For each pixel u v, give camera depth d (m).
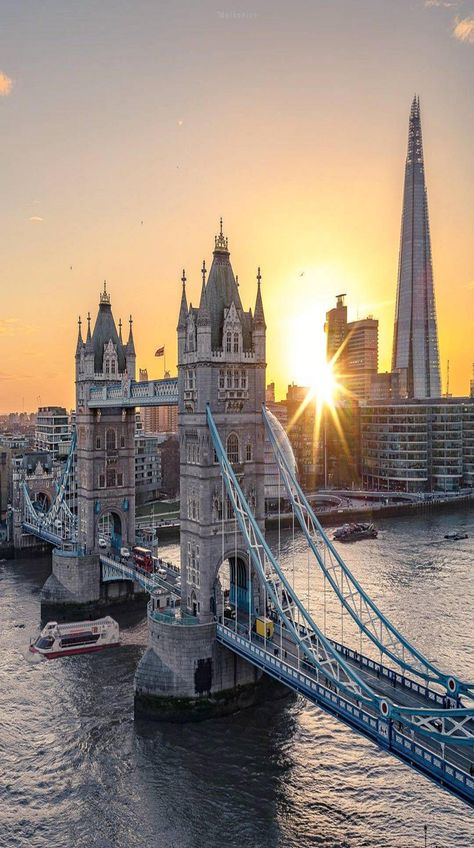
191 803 69.44
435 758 54.03
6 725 85.38
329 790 71.44
